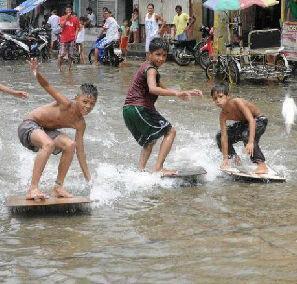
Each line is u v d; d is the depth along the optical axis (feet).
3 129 60.34
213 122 65.62
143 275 26.63
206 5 100.42
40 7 213.66
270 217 34.45
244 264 27.76
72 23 125.39
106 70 124.67
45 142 35.06
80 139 37.70
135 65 135.85
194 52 128.88
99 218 34.17
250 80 105.29
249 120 42.01
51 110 36.42
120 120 66.59
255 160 43.21
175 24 132.98
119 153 50.80
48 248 29.66
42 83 35.83
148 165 46.32
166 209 35.88
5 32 160.25
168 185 41.01
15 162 47.11
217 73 105.09
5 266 27.53
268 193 39.29
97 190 39.34
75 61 142.00
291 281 25.90
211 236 31.37
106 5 187.32
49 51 158.92
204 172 42.01
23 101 79.92
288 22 106.32
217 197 38.37
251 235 31.50
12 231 31.91
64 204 34.71
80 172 44.04
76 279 26.22
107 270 27.12
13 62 144.97
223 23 108.88
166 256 28.71
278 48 98.78
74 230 32.17
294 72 110.52
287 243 30.35
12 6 226.99
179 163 47.11
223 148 43.86
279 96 86.69
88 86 36.40
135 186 40.45
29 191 35.70
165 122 42.11
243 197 38.37
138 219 34.06
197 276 26.53
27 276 26.50
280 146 53.93
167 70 124.26
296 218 34.27
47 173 43.73
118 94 87.81
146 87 41.57
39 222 33.35
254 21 132.05
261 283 25.73
